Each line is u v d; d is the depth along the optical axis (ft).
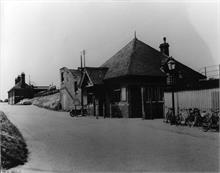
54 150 30.27
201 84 48.73
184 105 52.60
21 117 69.82
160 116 68.59
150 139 35.81
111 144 33.06
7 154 25.05
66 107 106.01
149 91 69.92
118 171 22.25
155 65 74.69
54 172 22.38
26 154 28.30
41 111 99.19
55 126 52.08
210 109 46.75
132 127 48.19
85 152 29.01
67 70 105.81
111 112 73.26
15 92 164.66
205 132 40.96
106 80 77.36
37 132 44.01
